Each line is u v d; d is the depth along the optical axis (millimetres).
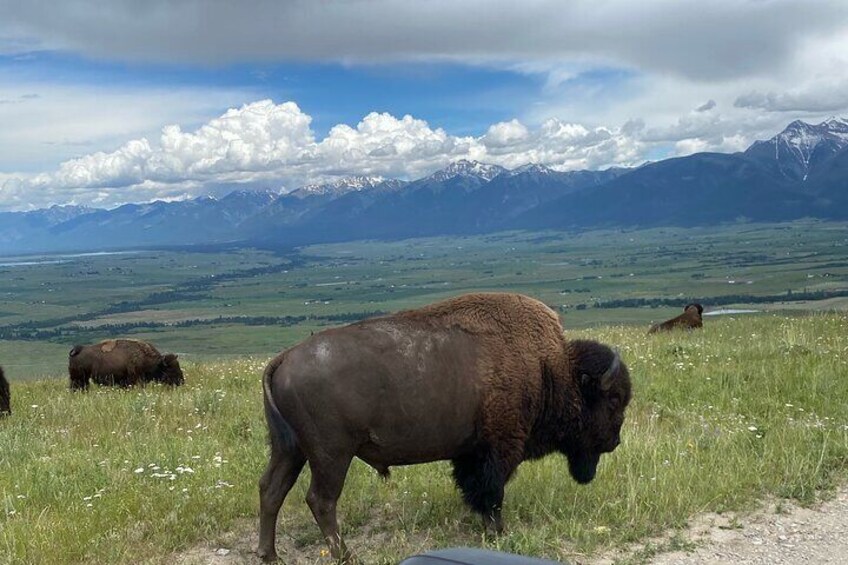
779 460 7047
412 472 7473
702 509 6098
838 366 11031
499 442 5926
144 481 7215
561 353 6270
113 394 13523
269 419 5543
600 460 7289
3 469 7887
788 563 5176
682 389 10438
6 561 5352
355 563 5398
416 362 5613
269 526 5586
